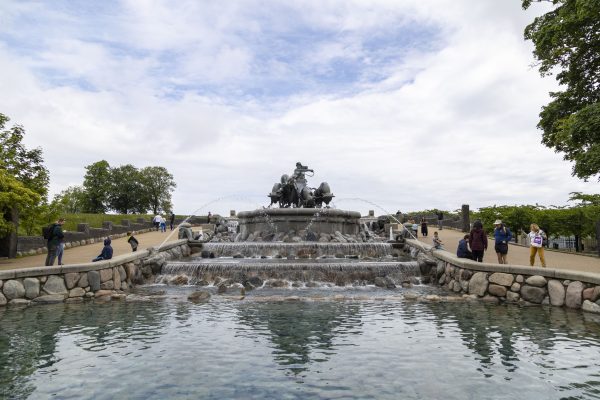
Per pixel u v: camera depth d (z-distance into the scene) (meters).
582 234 43.69
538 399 5.10
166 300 12.47
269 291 14.26
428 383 5.64
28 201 21.03
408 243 21.97
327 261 18.69
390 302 12.06
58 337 8.10
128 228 36.31
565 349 7.23
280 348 7.31
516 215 45.34
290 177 29.95
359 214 28.91
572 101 23.14
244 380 5.75
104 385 5.56
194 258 20.84
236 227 34.91
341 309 10.95
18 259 20.62
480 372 6.07
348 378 5.84
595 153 18.31
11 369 6.20
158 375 5.95
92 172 87.88
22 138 24.31
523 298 12.26
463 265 14.05
